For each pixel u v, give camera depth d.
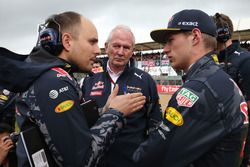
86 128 1.06
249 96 2.15
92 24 1.24
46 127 1.00
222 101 1.10
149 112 2.14
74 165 0.98
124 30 2.09
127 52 2.08
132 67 2.18
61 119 1.00
